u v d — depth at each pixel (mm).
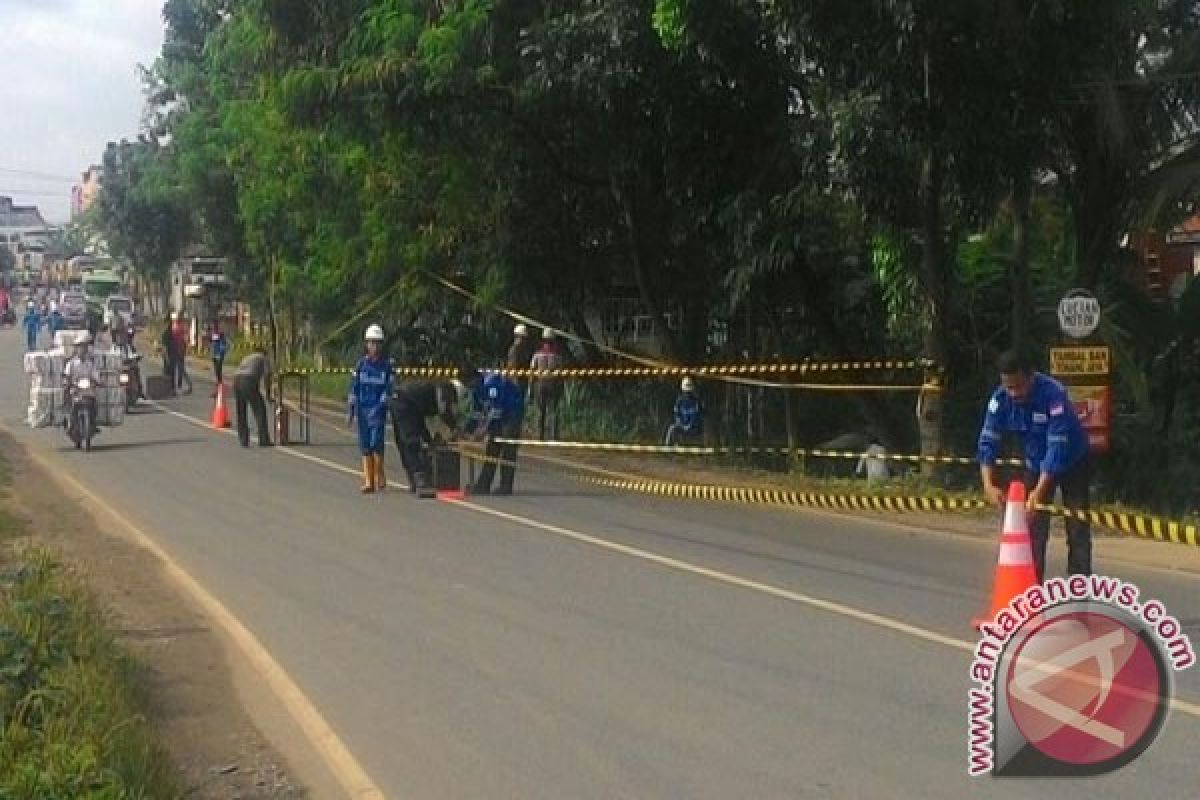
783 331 26547
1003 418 11445
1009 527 11000
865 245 23422
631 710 8883
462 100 24359
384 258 30250
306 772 7875
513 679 9656
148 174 59812
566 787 7484
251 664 10211
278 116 29422
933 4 16938
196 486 20531
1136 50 19234
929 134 18359
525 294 28875
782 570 13750
